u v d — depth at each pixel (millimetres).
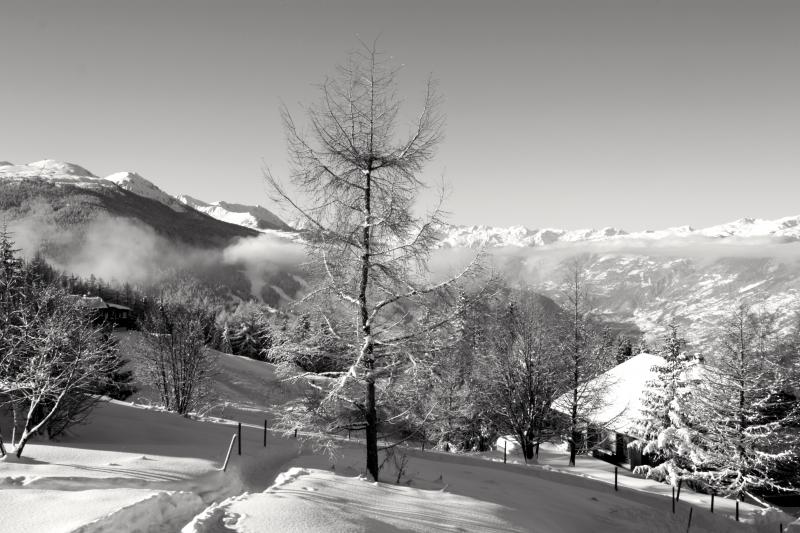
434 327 13719
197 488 14133
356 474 16047
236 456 17875
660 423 28797
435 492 14695
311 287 14391
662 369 28984
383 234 14227
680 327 29406
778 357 32500
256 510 10484
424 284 14008
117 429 22297
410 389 14508
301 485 13086
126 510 9688
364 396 14820
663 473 28750
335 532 9773
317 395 14352
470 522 12352
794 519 23312
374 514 11539
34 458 15211
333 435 14922
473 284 13680
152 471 14547
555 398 33562
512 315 31234
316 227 14141
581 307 34469
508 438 40781
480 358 26391
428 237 13820
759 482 28703
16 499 10516
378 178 14836
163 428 23547
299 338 14367
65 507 10070
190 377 42500
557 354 33312
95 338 21000
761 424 30094
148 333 43562
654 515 18484
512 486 18719
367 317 14438
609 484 23906
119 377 41625
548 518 15297
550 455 37938
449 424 25547
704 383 30750
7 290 22250
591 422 34281
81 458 15680
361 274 14352
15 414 16922
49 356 18000
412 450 24781
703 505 23562
